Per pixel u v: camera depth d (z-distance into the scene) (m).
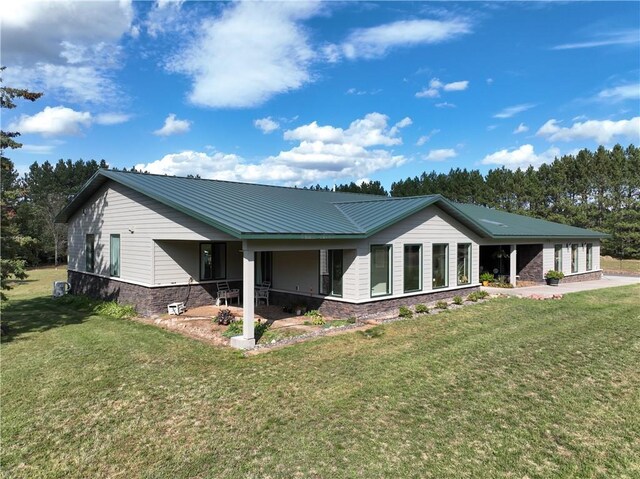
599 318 13.46
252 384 7.69
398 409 6.60
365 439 5.68
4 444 5.69
